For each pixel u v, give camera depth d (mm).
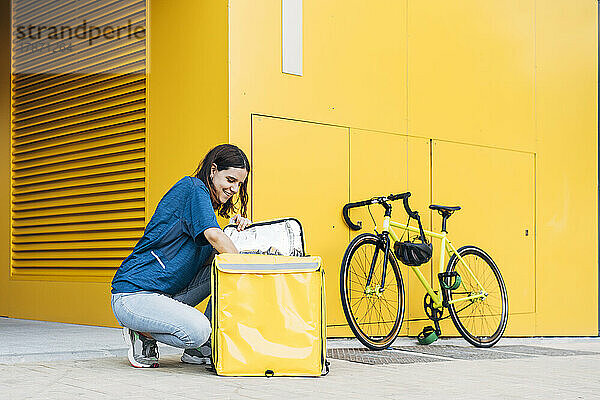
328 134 5320
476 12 6254
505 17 6449
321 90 5297
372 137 5559
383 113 5629
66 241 6133
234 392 2984
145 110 5445
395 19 5734
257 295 3422
